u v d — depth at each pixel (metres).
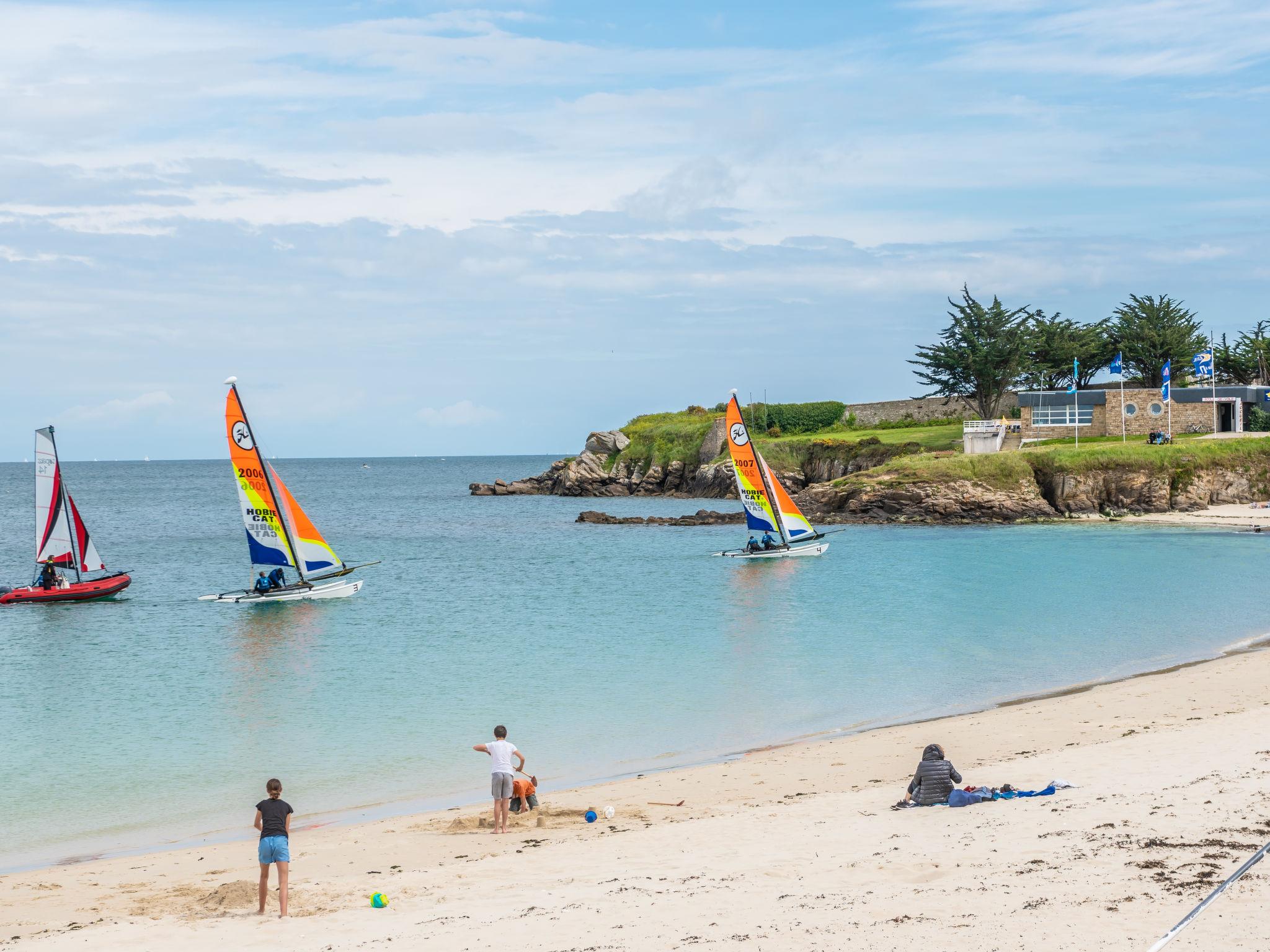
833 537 94.38
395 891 18.36
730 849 19.38
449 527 119.88
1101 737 28.14
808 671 40.88
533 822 23.14
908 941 13.34
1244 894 13.99
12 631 54.03
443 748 30.92
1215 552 79.50
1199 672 37.59
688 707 35.28
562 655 45.38
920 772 21.92
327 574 65.69
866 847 18.61
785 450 135.38
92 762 30.16
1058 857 16.58
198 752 31.03
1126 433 119.94
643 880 17.78
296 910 17.47
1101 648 43.88
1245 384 150.62
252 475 62.78
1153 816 18.58
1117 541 87.38
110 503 192.38
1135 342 144.62
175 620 57.25
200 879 20.09
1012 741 28.41
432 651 46.97
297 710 36.34
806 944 13.66
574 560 84.62
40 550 64.31
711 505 136.38
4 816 25.27
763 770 26.97
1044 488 108.38
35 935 16.77
